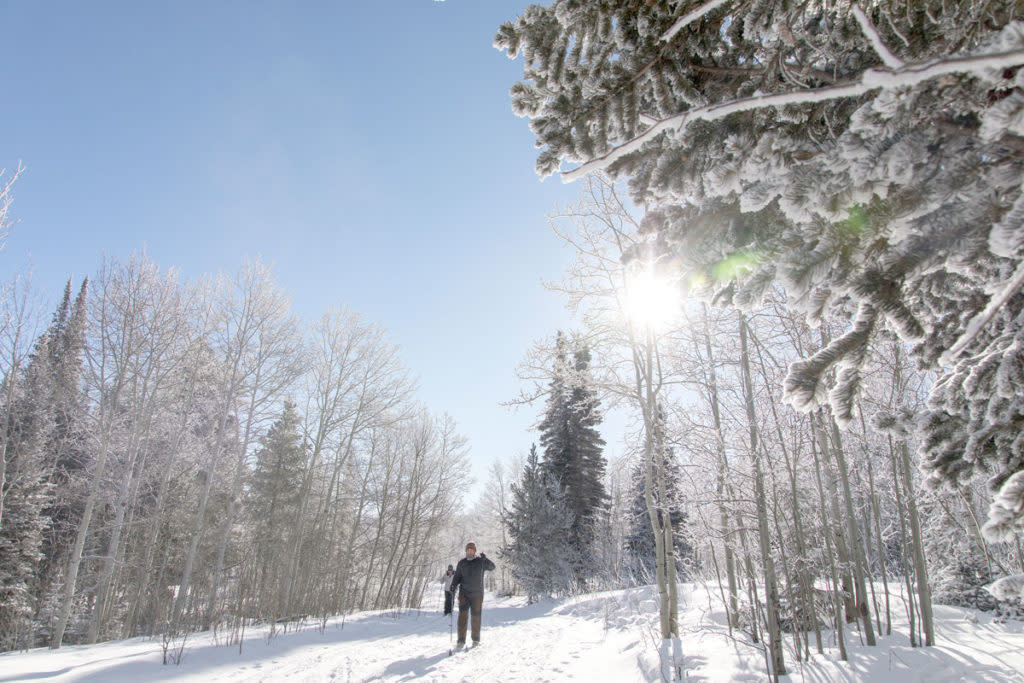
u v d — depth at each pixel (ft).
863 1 6.53
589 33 7.45
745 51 7.66
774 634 17.37
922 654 18.28
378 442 93.15
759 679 16.96
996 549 28.40
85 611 58.39
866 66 6.97
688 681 17.11
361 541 94.48
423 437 99.45
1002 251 4.22
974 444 6.42
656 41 7.29
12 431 51.06
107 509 67.67
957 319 7.08
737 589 26.02
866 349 5.57
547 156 8.15
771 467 20.15
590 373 31.17
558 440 84.12
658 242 7.02
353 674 22.58
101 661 27.78
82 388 54.75
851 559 25.32
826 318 7.91
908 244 5.17
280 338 63.16
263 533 70.64
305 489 69.10
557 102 7.89
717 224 6.61
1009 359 5.71
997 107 3.38
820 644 19.84
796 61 7.23
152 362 55.47
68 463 65.98
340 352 75.97
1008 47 3.45
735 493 21.11
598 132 7.96
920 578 20.90
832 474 26.05
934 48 6.45
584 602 48.49
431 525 98.68
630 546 58.54
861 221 4.96
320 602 66.28
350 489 86.43
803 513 22.71
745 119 6.98
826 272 5.13
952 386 6.86
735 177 5.50
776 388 22.99
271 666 25.55
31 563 54.34
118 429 52.65
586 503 79.87
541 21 7.59
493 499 142.51
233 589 51.85
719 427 24.11
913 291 5.99
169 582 70.38
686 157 7.22
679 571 40.91
